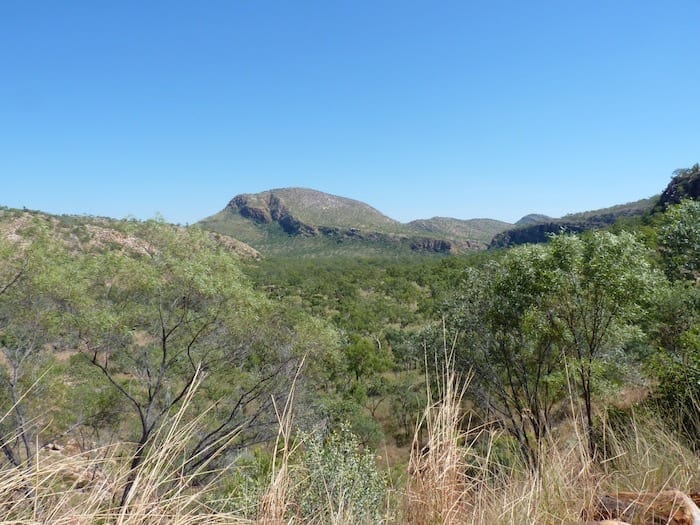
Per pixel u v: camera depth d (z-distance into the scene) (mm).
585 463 2043
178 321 11016
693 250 11531
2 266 9578
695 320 9297
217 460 6414
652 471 2279
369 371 26719
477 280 12891
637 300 9023
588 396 8000
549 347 11375
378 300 56531
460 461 1917
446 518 1703
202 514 1691
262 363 11609
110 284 10586
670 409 3518
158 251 10891
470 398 11016
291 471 2047
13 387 9297
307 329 11680
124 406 11195
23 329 10141
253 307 11273
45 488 1565
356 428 17672
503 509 1803
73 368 11047
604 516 1847
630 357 10570
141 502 1549
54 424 10219
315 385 12664
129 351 10648
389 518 1939
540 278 9844
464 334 11945
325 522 1918
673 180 62594
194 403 10367
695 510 1691
